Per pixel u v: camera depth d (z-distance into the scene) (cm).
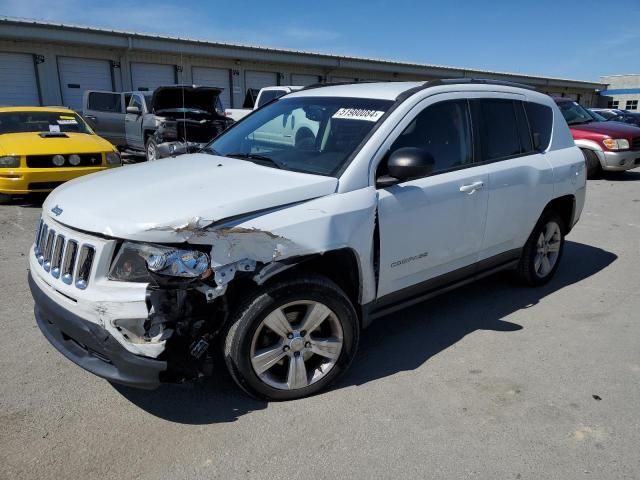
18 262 536
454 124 381
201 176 318
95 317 255
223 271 261
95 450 262
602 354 371
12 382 319
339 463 256
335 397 312
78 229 268
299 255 283
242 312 280
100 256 258
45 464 251
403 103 349
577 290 498
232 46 2250
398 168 311
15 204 795
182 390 314
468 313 439
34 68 1827
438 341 388
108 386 317
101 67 1983
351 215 301
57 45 1858
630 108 4897
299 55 2495
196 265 254
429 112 363
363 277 317
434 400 311
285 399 305
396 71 2967
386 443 271
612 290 500
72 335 269
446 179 363
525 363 357
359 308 331
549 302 466
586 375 342
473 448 269
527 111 454
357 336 320
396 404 305
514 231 434
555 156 473
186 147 471
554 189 464
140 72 2088
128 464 253
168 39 2047
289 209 285
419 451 266
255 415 292
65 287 269
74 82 1925
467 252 393
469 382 331
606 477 250
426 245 355
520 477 249
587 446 272
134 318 252
